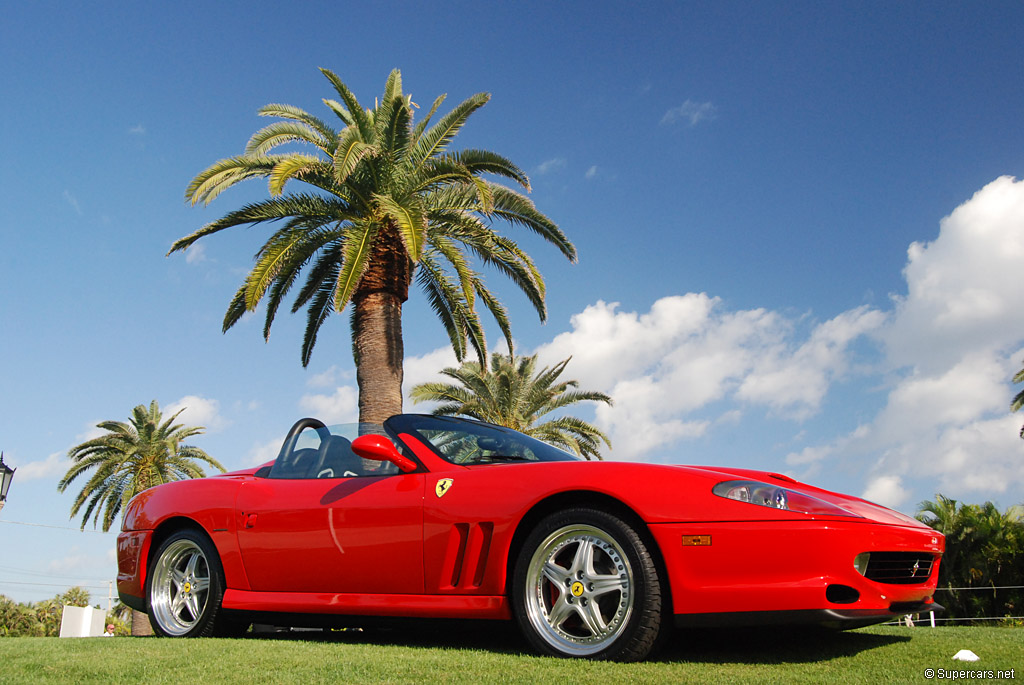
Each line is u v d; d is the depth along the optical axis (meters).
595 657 2.54
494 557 2.85
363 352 13.55
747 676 2.12
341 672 2.27
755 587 2.44
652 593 2.51
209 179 12.59
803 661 2.44
